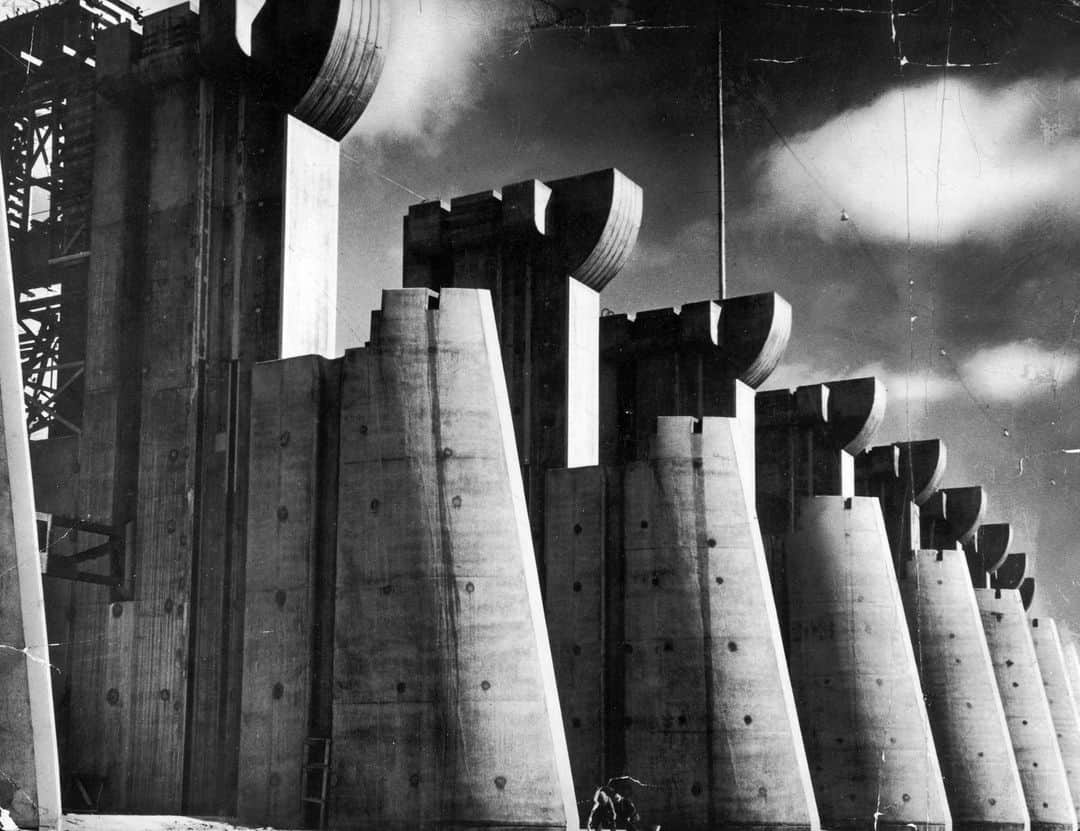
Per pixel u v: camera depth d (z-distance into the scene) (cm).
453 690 2408
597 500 3244
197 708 2684
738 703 3105
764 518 4456
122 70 3011
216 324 2842
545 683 2428
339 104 2884
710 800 3064
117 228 2986
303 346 2819
